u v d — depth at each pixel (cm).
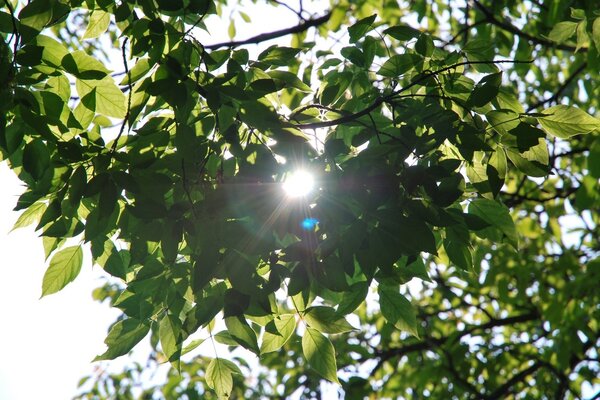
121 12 240
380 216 223
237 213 224
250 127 234
